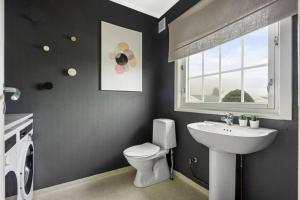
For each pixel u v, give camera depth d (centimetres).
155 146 195
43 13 167
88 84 192
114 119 210
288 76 110
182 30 191
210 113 163
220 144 114
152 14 236
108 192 172
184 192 173
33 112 162
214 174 132
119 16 212
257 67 135
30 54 161
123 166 217
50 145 171
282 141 113
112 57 205
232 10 134
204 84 183
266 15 113
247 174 135
